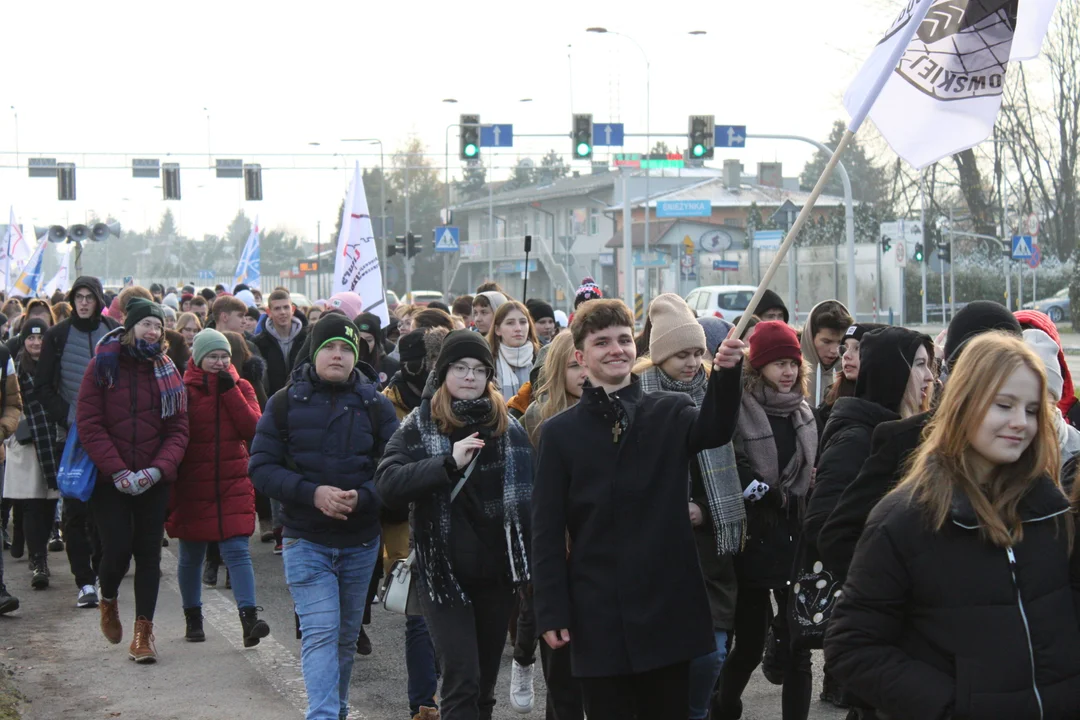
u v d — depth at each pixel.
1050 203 42.66
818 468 4.57
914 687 3.08
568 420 4.26
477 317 9.56
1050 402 3.14
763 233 48.19
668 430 4.20
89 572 8.73
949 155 4.90
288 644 7.63
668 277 58.97
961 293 44.84
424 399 5.26
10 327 13.77
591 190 70.50
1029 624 3.04
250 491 7.45
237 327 11.12
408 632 5.82
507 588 5.20
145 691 6.68
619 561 4.12
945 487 3.11
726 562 5.23
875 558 3.19
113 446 6.97
